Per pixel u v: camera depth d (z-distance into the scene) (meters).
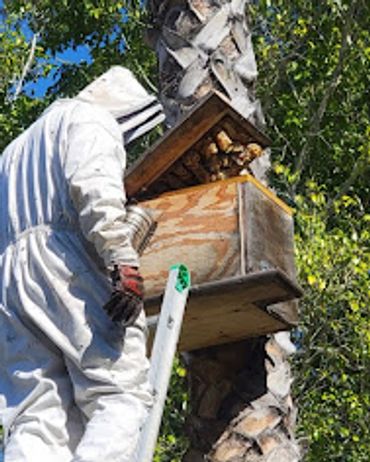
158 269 6.02
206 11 7.64
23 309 4.28
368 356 13.98
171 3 7.70
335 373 15.60
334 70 18.84
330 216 17.38
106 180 4.22
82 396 4.10
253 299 6.02
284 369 7.03
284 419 6.88
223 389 6.86
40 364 4.24
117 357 4.14
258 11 18.17
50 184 4.41
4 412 4.21
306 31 17.95
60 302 4.22
